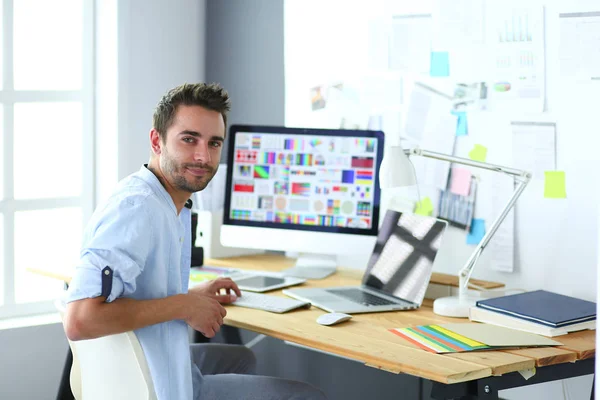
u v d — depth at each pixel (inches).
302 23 128.6
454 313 93.4
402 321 91.3
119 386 76.5
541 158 104.7
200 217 123.0
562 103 102.5
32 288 128.2
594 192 100.1
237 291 97.2
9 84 123.7
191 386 78.9
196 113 80.2
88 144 130.7
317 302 96.7
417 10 115.1
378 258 105.7
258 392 86.7
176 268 80.7
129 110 128.9
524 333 85.4
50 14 128.2
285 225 113.3
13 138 124.6
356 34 122.0
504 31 107.0
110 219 74.7
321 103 127.0
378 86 120.1
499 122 108.3
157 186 79.9
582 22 100.3
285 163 113.5
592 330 87.0
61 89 128.2
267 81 133.6
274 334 85.7
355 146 110.0
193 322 78.7
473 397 76.5
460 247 113.3
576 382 103.0
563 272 103.5
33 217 127.6
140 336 77.2
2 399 119.2
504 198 108.4
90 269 72.7
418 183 117.0
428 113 115.2
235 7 136.8
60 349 123.9
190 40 137.9
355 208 109.7
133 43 128.9
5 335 118.7
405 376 118.2
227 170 116.3
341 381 126.3
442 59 113.2
